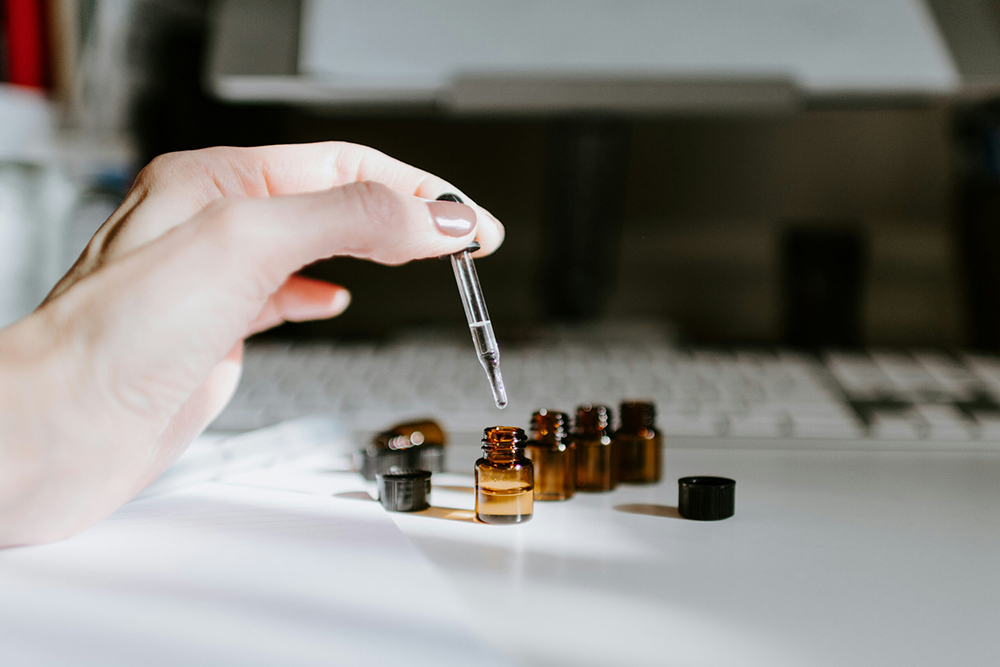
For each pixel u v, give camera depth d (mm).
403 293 740
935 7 568
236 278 279
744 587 256
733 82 550
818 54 555
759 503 327
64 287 286
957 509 320
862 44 556
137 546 276
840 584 258
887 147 744
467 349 530
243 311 284
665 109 567
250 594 244
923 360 497
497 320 744
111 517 303
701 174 749
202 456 353
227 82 555
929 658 221
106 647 220
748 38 559
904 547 284
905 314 741
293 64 553
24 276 554
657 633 231
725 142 747
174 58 711
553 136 674
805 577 262
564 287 691
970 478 358
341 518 302
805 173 747
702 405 433
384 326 739
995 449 403
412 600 241
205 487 339
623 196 743
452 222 310
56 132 622
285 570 259
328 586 249
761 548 283
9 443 267
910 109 701
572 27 563
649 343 616
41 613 235
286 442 381
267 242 281
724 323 749
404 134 752
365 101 582
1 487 267
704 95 553
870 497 333
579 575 263
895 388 450
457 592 252
